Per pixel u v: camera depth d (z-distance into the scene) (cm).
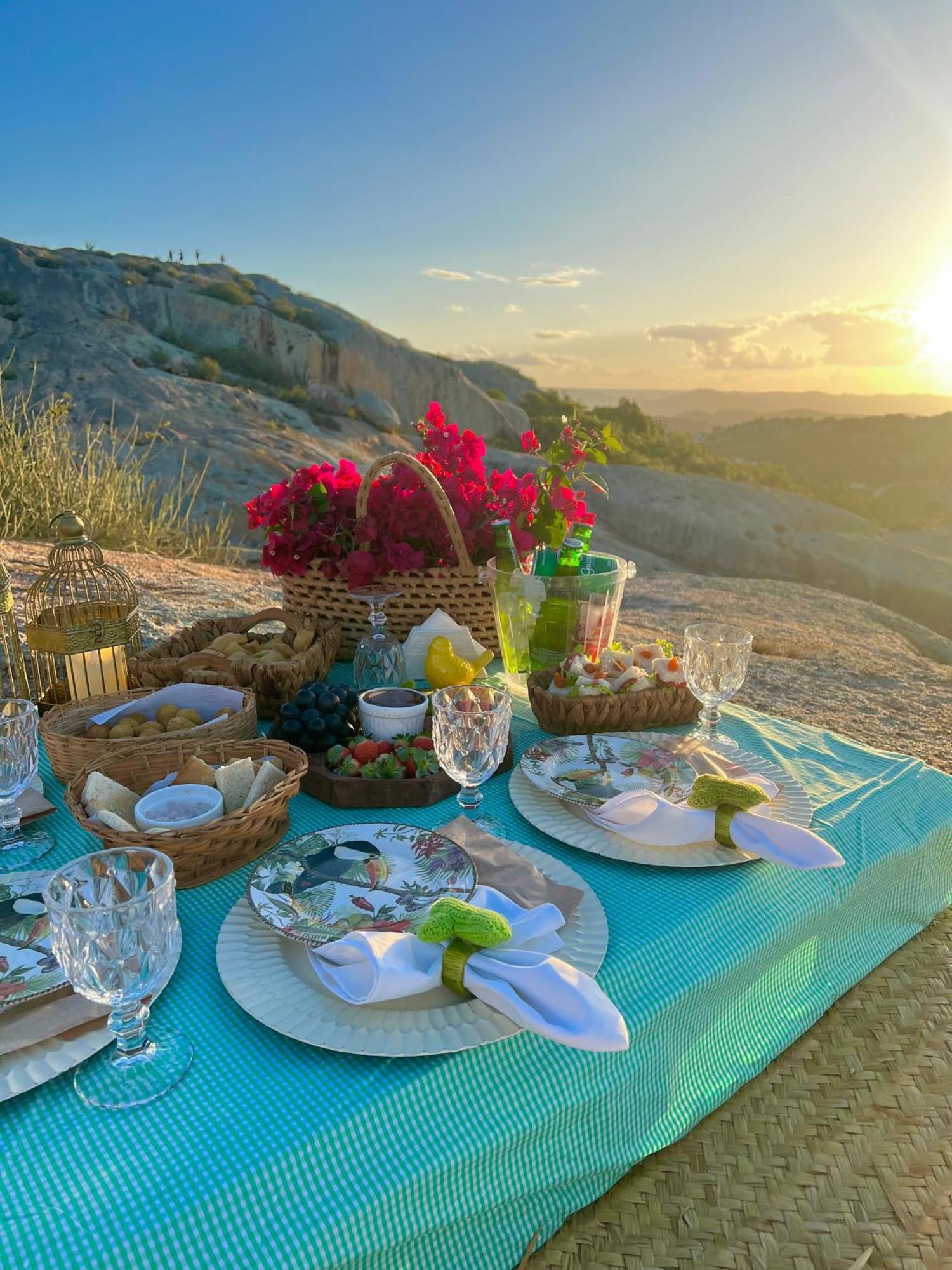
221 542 768
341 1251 84
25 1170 81
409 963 100
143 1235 77
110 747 150
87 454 714
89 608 199
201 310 4525
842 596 898
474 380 7488
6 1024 94
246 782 136
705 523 3988
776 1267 113
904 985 163
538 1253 110
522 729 197
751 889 134
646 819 139
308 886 117
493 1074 99
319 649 204
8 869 132
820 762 185
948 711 442
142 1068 93
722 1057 134
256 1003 100
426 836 128
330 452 3006
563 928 117
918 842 165
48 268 4225
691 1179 125
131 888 98
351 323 5322
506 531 220
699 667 175
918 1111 138
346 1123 88
